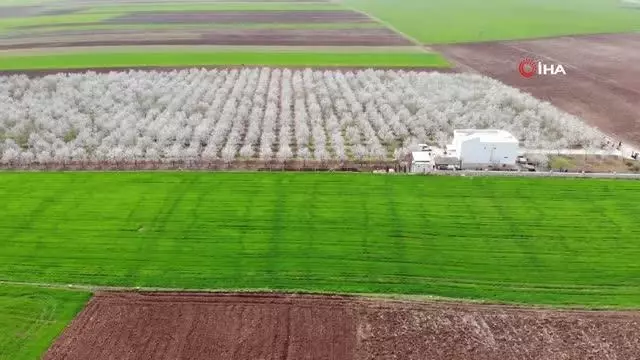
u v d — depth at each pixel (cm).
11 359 4894
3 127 10512
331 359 4903
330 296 5719
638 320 5400
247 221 7138
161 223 7100
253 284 5912
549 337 5194
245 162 9044
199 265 6244
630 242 6725
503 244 6675
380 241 6712
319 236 6806
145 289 5825
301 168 8831
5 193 7881
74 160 9050
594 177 8438
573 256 6450
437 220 7175
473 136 8731
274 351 4994
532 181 8269
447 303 5628
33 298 5681
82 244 6656
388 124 10675
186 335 5181
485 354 4997
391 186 8094
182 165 8925
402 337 5175
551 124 10662
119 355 4934
